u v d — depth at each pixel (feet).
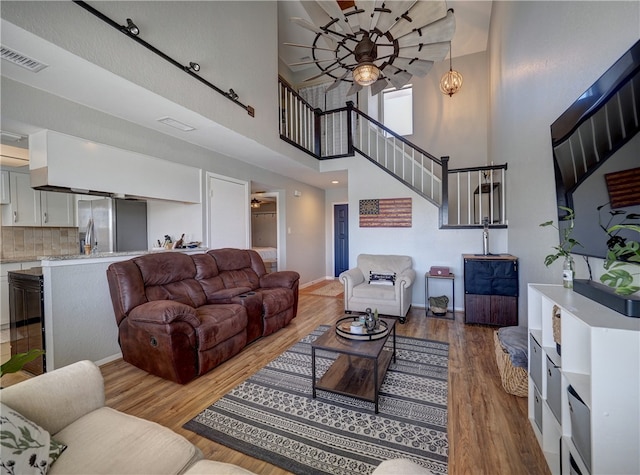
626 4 4.18
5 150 9.95
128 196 10.02
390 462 2.99
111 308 9.18
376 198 16.12
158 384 7.68
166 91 7.97
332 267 25.39
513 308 11.71
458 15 15.49
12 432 3.08
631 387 3.20
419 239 15.23
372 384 7.14
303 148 15.70
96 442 3.68
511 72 10.94
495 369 8.33
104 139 8.98
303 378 7.99
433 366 8.57
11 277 8.54
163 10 7.84
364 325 7.96
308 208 22.48
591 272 5.40
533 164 8.57
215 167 13.25
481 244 14.10
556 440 4.94
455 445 5.40
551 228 7.36
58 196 14.01
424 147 19.61
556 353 4.82
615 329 3.22
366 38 9.39
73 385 4.18
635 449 3.21
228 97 10.11
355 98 19.34
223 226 13.73
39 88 7.42
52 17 5.60
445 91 16.30
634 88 3.67
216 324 8.52
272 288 12.71
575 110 5.30
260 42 11.96
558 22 6.63
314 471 4.88
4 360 9.22
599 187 4.59
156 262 9.43
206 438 5.66
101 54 6.44
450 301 14.64
